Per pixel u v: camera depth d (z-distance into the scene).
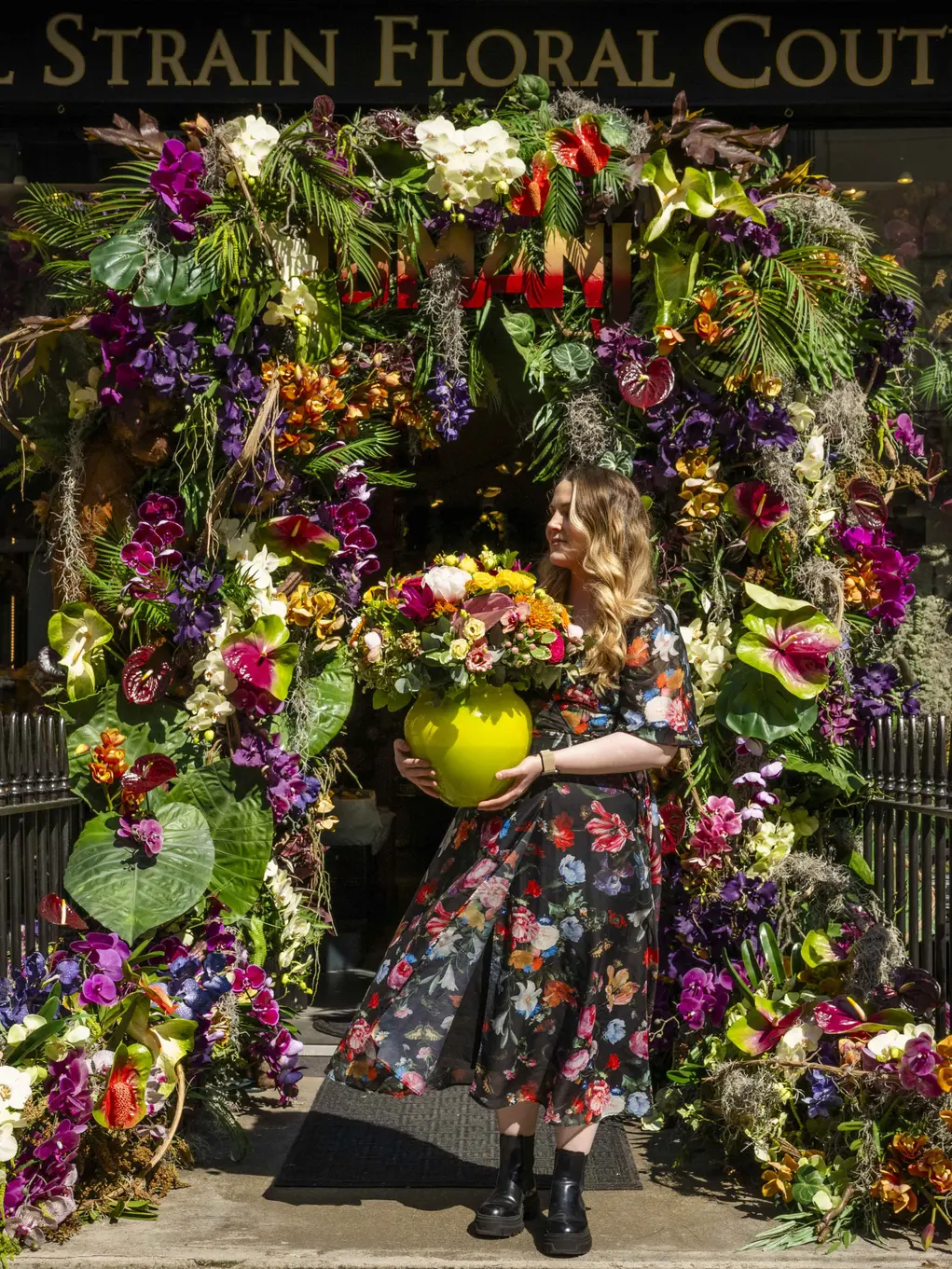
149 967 3.26
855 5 4.43
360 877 5.09
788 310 3.33
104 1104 2.86
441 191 3.28
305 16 4.45
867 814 3.51
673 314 3.39
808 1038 3.04
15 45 4.47
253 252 3.31
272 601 3.32
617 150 3.40
